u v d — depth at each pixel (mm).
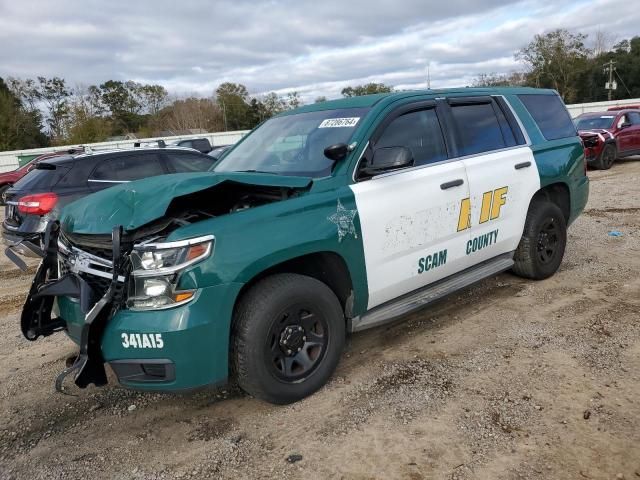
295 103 75688
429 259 4148
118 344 2949
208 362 2994
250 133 4891
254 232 3125
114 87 81125
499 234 4828
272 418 3334
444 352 4074
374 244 3719
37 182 7207
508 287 5402
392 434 3080
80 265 3254
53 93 68000
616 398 3293
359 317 3816
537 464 2748
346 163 3695
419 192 4008
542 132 5426
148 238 3039
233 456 3000
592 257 6312
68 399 3754
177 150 8391
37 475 2945
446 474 2721
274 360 3303
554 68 57531
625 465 2707
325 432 3146
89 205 3396
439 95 4527
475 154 4621
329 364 3574
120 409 3586
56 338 4949
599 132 15211
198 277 2914
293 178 3422
